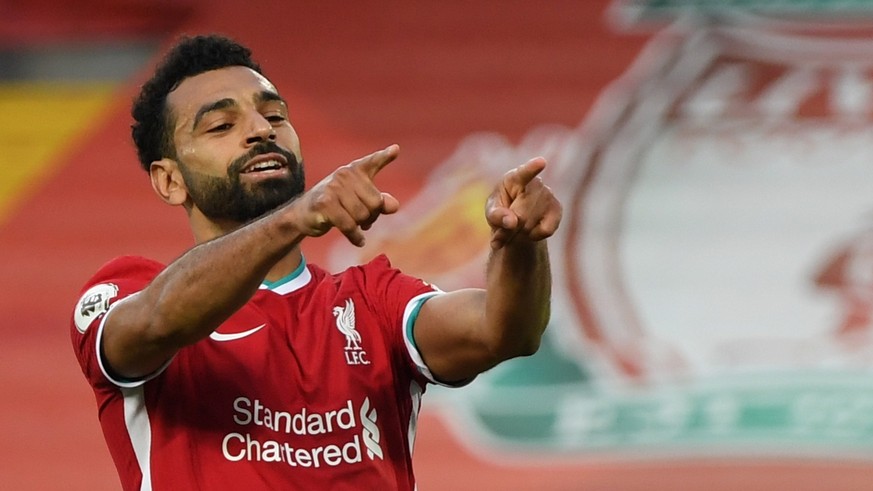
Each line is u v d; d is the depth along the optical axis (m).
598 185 20.97
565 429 19.23
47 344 21.31
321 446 7.53
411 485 7.99
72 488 19.70
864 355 19.11
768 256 20.08
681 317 19.80
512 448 19.19
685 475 18.53
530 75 22.53
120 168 23.11
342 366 7.74
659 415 19.12
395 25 23.66
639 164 21.06
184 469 7.42
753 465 18.47
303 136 22.50
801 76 21.34
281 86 23.09
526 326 7.44
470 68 22.88
